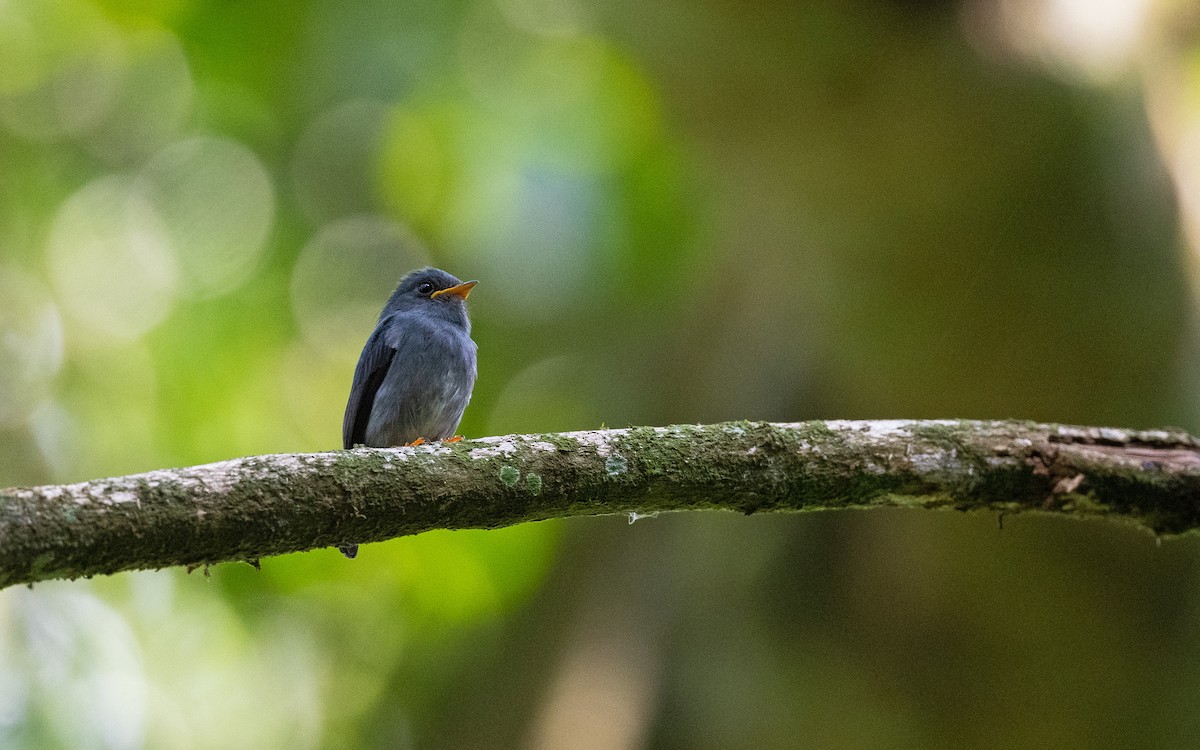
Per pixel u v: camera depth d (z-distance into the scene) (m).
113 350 16.75
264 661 15.19
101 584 14.62
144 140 17.17
